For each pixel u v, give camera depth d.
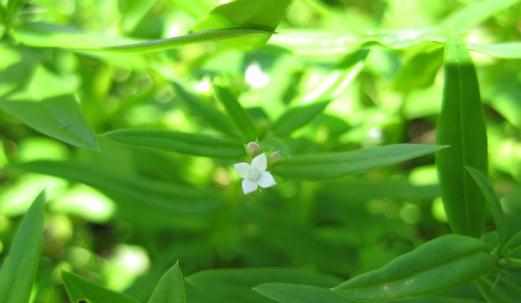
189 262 0.36
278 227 0.36
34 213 0.26
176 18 0.33
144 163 0.36
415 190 0.35
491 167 0.38
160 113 0.37
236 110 0.28
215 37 0.26
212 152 0.27
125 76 0.41
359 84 0.38
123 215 0.36
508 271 0.26
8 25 0.28
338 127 0.33
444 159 0.27
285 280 0.29
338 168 0.26
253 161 0.26
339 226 0.38
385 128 0.37
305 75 0.35
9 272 0.25
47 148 0.38
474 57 0.37
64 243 0.38
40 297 0.34
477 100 0.27
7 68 0.28
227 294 0.29
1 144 0.37
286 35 0.31
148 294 0.31
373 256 0.35
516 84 0.37
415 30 0.31
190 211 0.32
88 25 0.35
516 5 0.37
